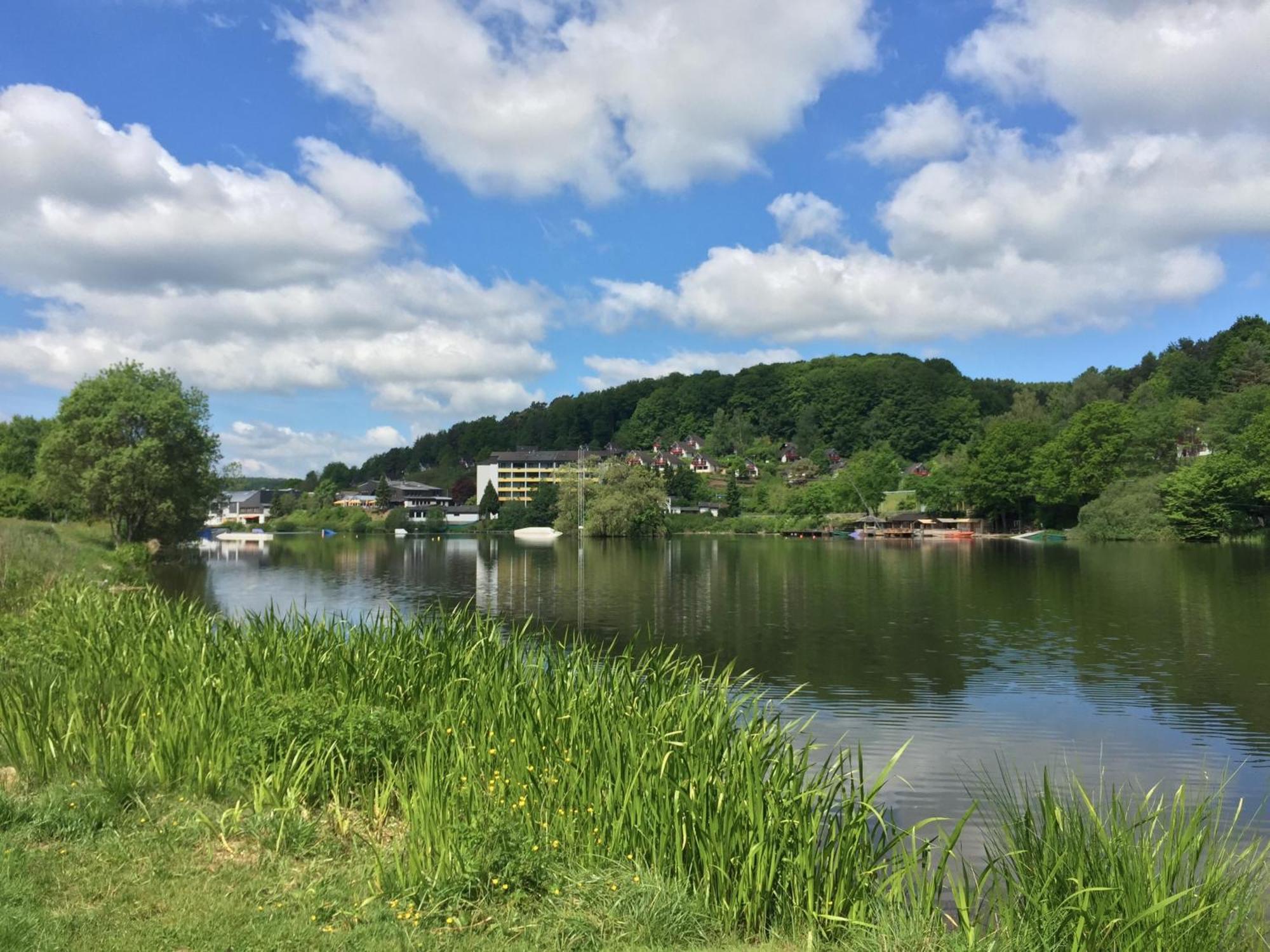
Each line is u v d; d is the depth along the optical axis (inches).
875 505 5132.9
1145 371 6328.7
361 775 324.8
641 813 267.3
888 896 258.1
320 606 1327.5
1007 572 1872.5
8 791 293.0
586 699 351.6
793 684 733.9
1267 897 261.4
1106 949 223.3
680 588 1621.6
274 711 341.7
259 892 230.5
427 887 233.6
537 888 241.9
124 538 2194.9
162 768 308.2
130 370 2246.6
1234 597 1341.0
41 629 565.6
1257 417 3068.4
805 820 271.3
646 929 225.3
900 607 1279.5
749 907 242.5
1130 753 532.7
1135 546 2883.9
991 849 358.3
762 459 7824.8
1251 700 670.5
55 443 2068.2
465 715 347.6
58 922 203.0
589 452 7637.8
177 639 477.7
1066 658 857.5
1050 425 4805.6
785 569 2070.6
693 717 335.3
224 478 2443.4
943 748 541.0
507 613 1240.8
